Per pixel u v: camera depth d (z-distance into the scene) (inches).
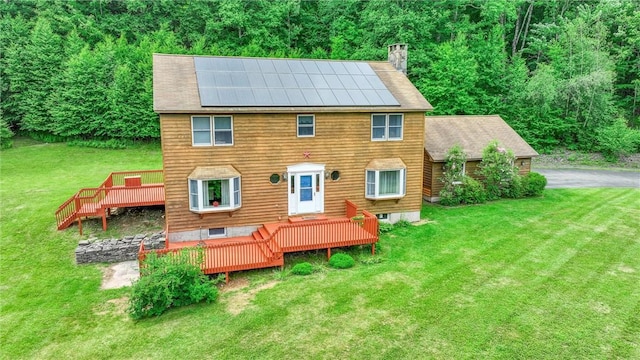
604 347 382.0
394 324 424.5
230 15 1572.3
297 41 1793.8
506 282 511.2
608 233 680.4
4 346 408.2
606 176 1179.3
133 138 1453.0
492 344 389.4
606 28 1605.6
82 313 464.8
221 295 491.5
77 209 689.0
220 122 607.2
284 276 537.3
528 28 1907.0
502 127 1016.2
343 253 599.5
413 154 732.0
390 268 558.6
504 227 717.3
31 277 557.3
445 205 858.8
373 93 716.7
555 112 1519.4
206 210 601.9
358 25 1678.2
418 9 1562.5
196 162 603.8
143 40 1523.1
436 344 390.9
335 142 676.7
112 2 1742.1
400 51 807.7
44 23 1461.6
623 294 476.1
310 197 677.9
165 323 437.4
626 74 1679.4
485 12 1577.3
